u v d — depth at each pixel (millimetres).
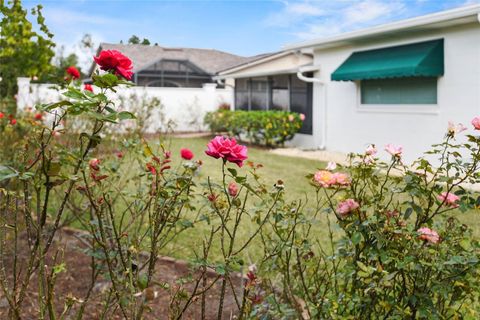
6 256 3906
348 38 10906
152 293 1567
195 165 2238
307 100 13914
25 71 6391
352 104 11891
